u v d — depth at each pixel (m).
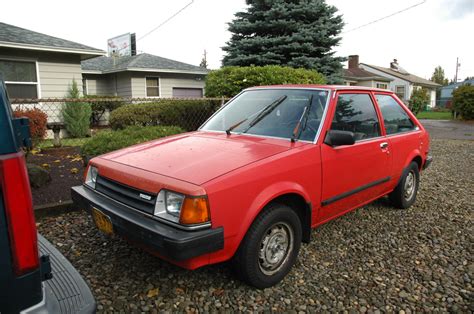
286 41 13.98
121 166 2.90
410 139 4.65
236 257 2.70
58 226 3.99
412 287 2.98
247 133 3.60
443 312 2.67
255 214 2.62
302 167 3.00
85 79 18.02
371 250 3.62
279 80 8.99
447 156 9.51
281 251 2.94
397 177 4.48
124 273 3.05
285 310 2.63
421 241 3.87
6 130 1.42
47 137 12.09
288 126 3.46
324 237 3.90
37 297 1.54
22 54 11.48
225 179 2.49
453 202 5.25
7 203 1.42
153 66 17.47
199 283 2.93
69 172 5.70
